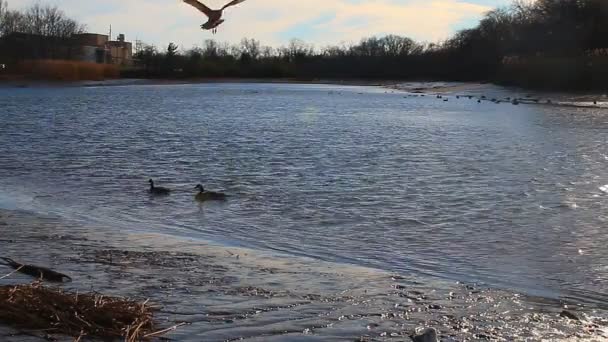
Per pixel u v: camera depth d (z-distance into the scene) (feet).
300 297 34.94
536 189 73.67
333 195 69.77
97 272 38.50
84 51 531.09
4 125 145.07
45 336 26.61
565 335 30.63
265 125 154.51
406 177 81.61
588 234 53.47
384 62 506.48
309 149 109.09
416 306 34.12
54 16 494.18
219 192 69.00
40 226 52.26
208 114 189.26
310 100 271.69
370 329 30.32
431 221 58.23
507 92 311.88
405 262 45.27
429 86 386.32
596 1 329.11
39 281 33.60
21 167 87.10
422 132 140.77
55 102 236.84
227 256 44.37
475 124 162.71
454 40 457.68
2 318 27.68
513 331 30.89
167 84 435.94
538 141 123.95
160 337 28.27
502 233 53.88
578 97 275.18
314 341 28.66
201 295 34.60
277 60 531.09
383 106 237.04
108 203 65.31
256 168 88.12
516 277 41.73
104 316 28.86
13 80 401.08
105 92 323.57
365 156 101.19
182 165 90.53
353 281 38.68
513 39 374.43
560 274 42.42
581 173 85.46
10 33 467.93
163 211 62.13
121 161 93.81
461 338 29.71
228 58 524.11
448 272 42.78
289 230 54.90
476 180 79.77
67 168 86.84
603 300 37.22
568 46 336.29
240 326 30.12
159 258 42.73
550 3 356.79
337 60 523.29
